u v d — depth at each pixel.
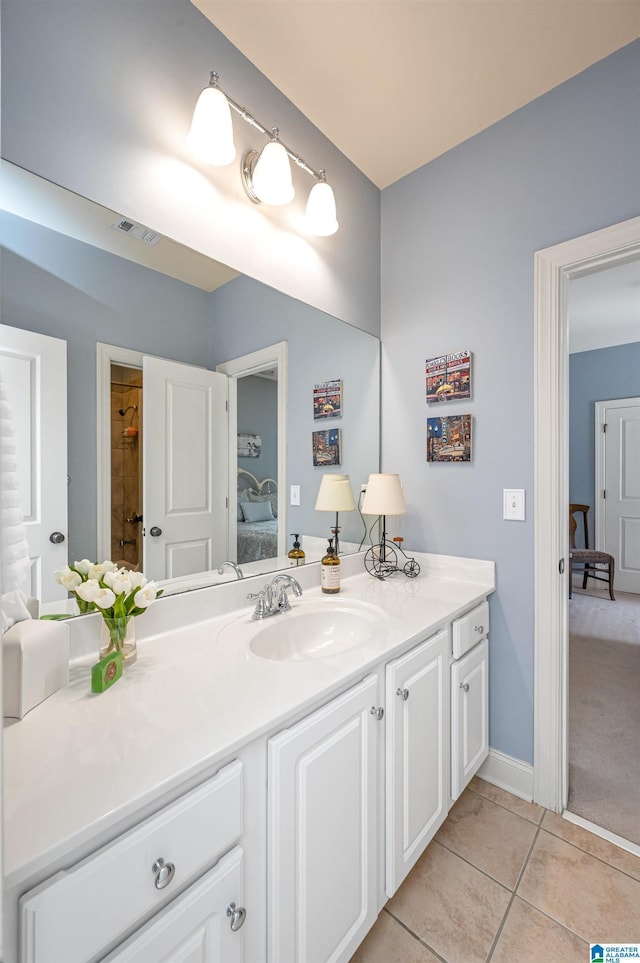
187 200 1.25
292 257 1.62
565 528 1.59
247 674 0.96
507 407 1.66
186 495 1.31
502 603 1.68
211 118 1.16
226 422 1.43
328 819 0.93
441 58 1.43
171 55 1.20
